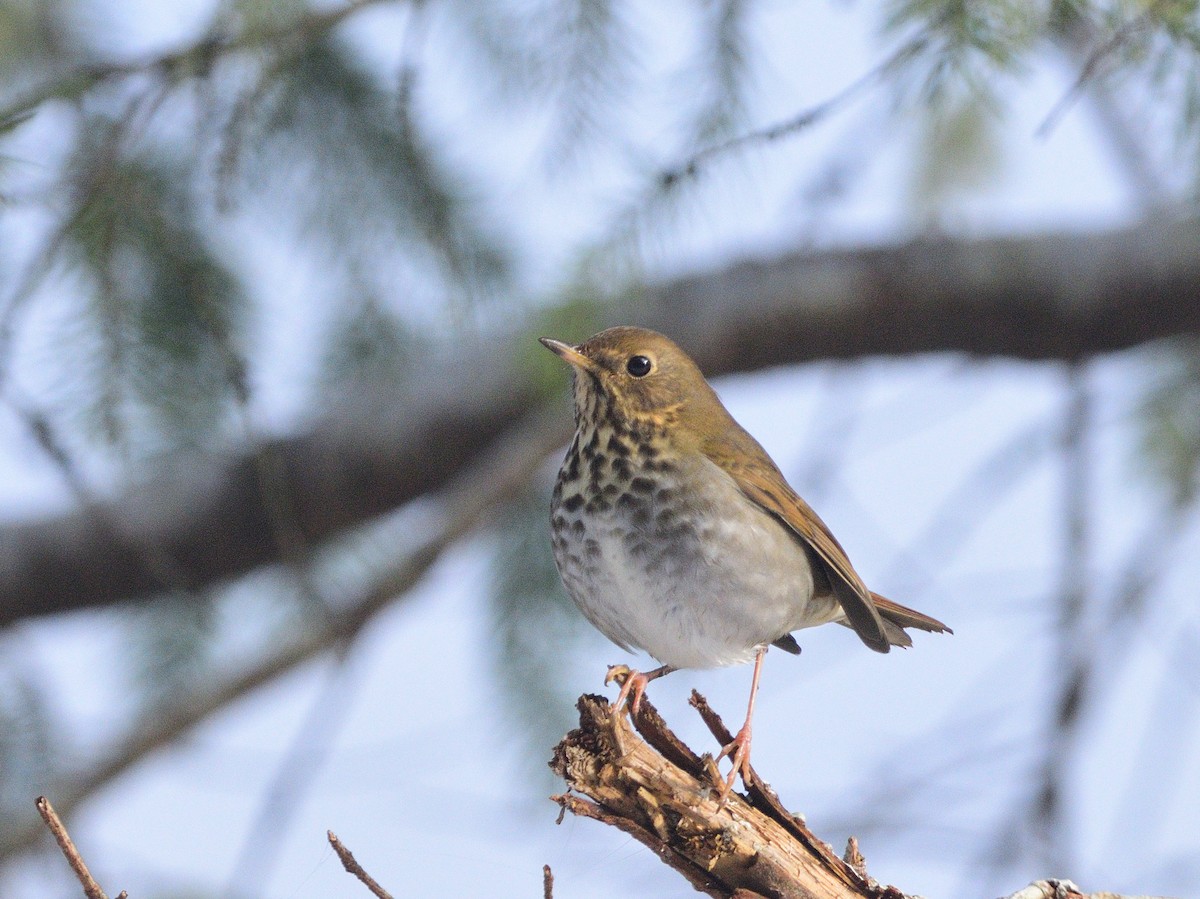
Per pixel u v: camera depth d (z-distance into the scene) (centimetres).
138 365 915
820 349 1227
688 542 871
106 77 825
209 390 974
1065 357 1252
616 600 890
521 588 1175
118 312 895
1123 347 1237
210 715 1119
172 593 1167
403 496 1220
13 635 1111
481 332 1050
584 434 909
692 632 886
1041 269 1196
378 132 977
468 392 1166
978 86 774
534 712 1145
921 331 1226
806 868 661
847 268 1206
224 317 922
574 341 926
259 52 837
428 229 993
